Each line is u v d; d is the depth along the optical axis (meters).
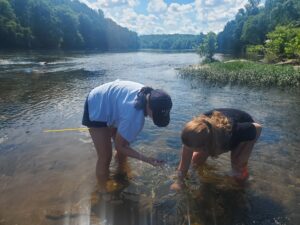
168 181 4.08
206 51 34.81
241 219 3.32
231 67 17.94
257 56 43.81
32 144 5.36
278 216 3.36
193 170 4.33
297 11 59.22
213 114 3.55
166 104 3.36
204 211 3.46
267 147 5.21
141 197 3.72
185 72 17.61
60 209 3.46
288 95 10.77
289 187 3.93
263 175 4.23
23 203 3.56
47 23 63.78
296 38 27.95
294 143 5.43
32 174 4.25
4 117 7.09
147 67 23.12
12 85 12.06
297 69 16.17
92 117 3.76
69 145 5.31
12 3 59.88
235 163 3.97
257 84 13.61
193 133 3.17
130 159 4.65
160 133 5.86
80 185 3.96
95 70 19.45
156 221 3.29
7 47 53.94
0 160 4.69
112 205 3.55
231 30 94.44
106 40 92.62
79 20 80.38
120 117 3.58
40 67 20.42
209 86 12.93
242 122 3.67
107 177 4.11
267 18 66.44
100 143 3.90
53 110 7.84
